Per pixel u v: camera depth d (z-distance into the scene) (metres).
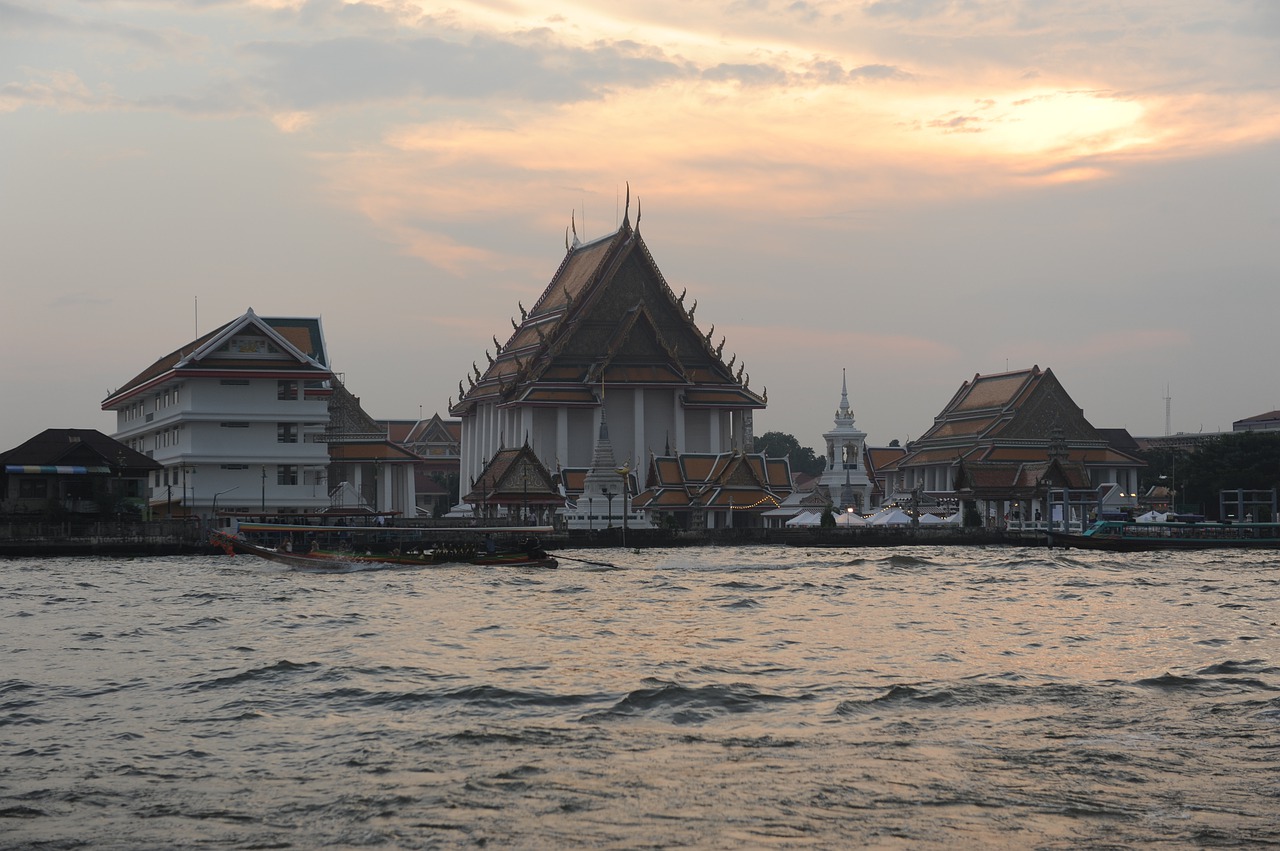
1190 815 33.00
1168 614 75.00
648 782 35.75
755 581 99.50
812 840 31.14
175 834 31.61
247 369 146.50
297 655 57.69
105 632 65.62
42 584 94.19
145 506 144.25
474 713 44.69
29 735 41.62
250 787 35.44
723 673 52.66
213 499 147.50
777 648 59.97
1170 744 40.16
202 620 70.69
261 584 95.44
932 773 36.72
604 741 40.41
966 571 112.12
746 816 32.78
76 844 30.97
